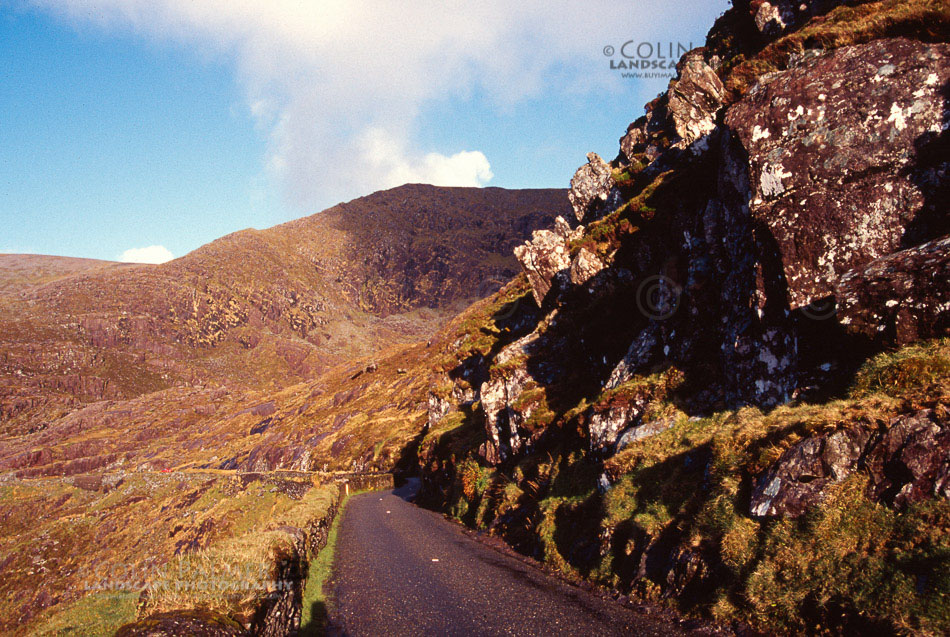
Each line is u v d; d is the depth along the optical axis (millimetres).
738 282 12641
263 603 8016
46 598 63906
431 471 31984
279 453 100750
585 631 8766
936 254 8359
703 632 7711
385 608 11422
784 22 27891
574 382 20766
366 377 136000
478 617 10250
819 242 10641
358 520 25578
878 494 6785
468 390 41219
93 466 168875
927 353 7727
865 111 10891
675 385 13820
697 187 17734
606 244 23938
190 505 75625
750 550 7891
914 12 11781
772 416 9594
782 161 11531
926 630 5258
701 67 30531
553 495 15773
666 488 10758
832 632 6289
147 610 6867
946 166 9727
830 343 9812
